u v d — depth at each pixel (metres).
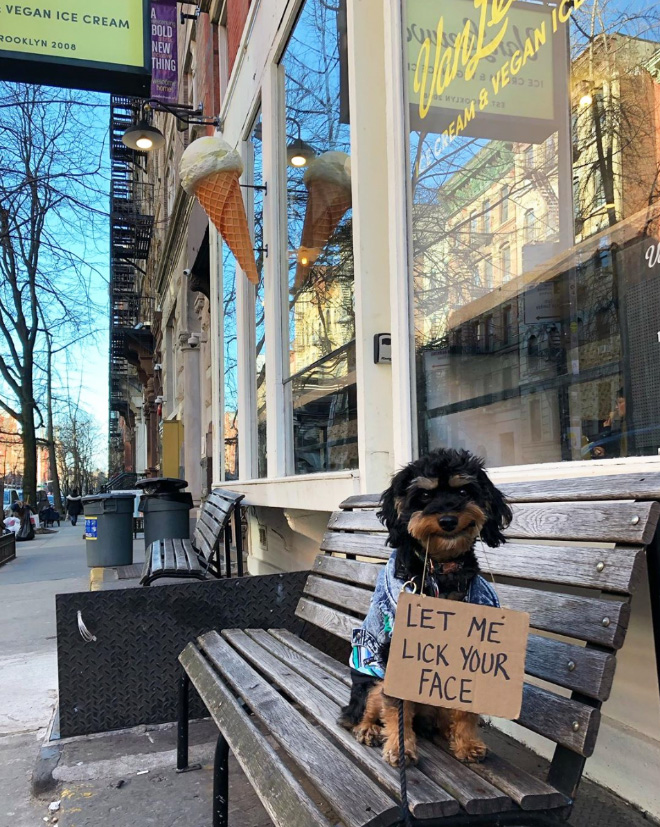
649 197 3.01
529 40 3.44
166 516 9.54
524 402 3.46
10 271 13.37
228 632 3.56
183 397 16.06
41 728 3.91
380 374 4.02
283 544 6.98
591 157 3.40
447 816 1.58
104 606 3.74
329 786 1.73
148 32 6.23
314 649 3.12
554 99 3.50
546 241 3.63
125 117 16.45
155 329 24.39
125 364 37.16
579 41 3.33
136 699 3.78
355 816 1.56
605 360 3.04
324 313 5.14
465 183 3.84
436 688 1.64
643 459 2.29
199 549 6.33
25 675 4.94
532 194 3.73
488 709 1.60
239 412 7.82
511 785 1.66
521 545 2.24
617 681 2.62
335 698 2.38
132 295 30.59
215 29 10.10
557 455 3.21
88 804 2.93
